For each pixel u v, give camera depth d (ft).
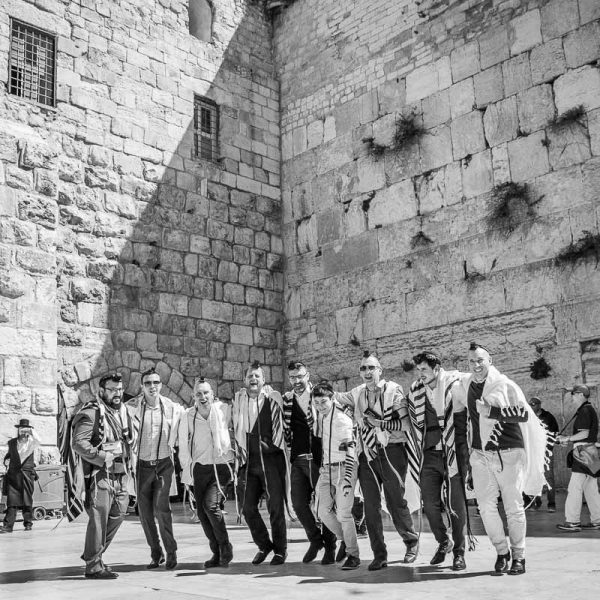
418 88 52.31
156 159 54.24
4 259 42.47
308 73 61.11
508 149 46.55
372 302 53.16
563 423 41.55
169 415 22.66
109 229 50.62
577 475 27.40
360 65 56.90
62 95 49.47
